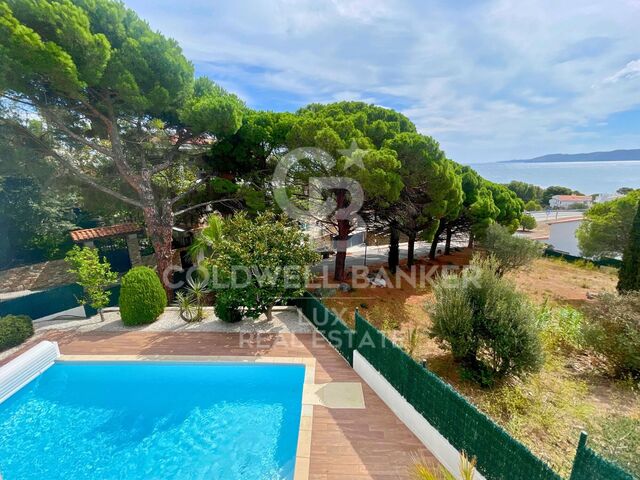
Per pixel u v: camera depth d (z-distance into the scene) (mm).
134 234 16531
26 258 16609
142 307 9625
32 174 10820
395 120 13836
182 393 7207
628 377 7086
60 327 9711
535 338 6727
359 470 4605
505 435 3762
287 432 6062
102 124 11648
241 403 6855
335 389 6473
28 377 7246
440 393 4738
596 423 5191
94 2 9523
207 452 5617
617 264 20000
